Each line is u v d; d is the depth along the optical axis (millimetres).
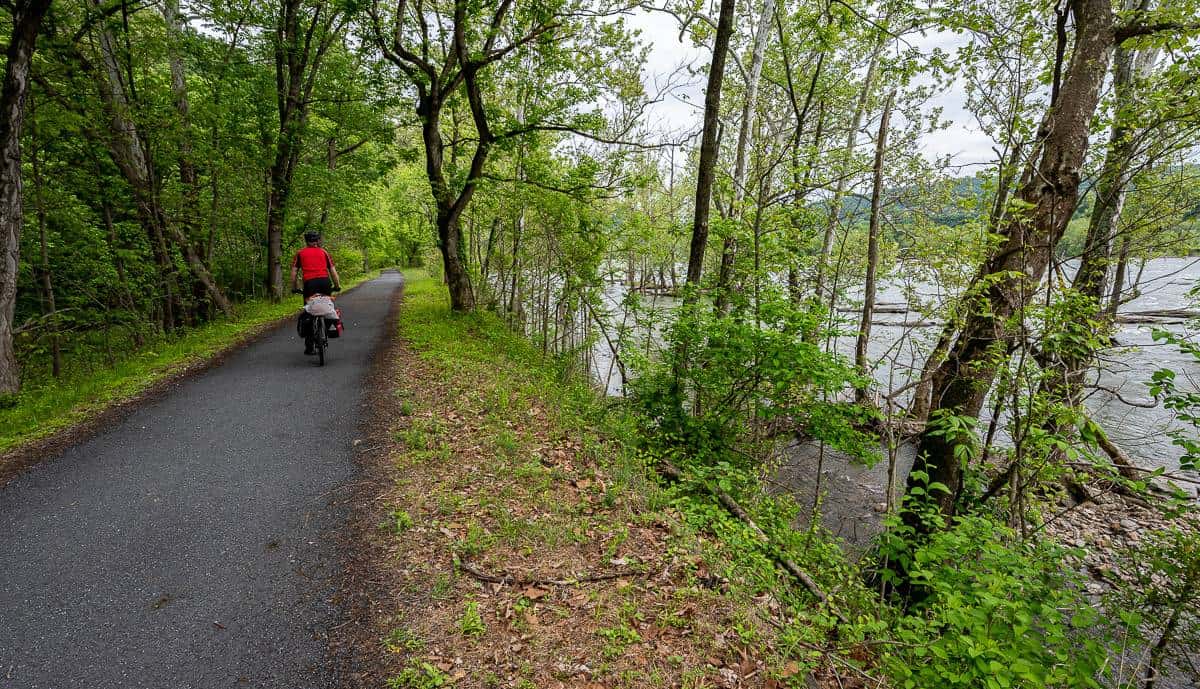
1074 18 5125
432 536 4020
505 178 12672
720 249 11641
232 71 13812
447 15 12258
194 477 4895
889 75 10016
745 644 3209
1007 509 5941
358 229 31922
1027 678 2504
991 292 5180
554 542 4027
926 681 2930
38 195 9875
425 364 9016
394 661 2898
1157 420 9688
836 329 6520
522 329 16734
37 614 3172
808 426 6820
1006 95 5547
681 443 7273
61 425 6129
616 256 13984
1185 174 6270
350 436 5859
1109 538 6699
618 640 3117
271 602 3320
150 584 3457
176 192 13484
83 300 11336
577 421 6676
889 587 5527
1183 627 4086
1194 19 4695
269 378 8141
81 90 10531
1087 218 7980
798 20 10984
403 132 24641
